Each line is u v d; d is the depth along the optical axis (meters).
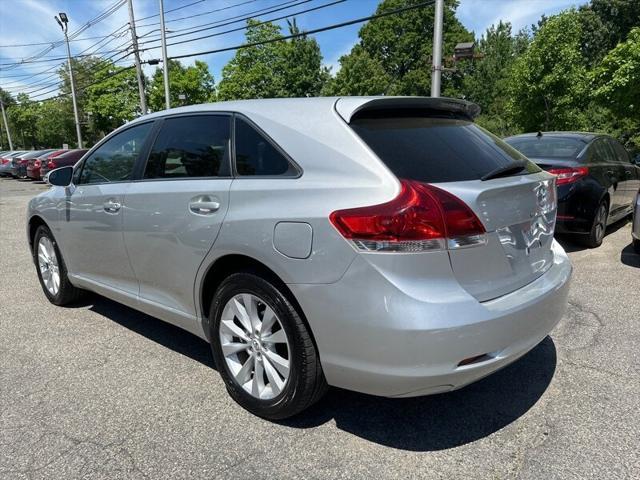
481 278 2.19
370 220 2.03
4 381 3.07
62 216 3.98
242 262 2.61
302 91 43.94
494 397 2.80
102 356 3.41
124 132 3.54
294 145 2.41
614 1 41.84
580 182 5.78
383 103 2.44
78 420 2.64
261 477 2.19
